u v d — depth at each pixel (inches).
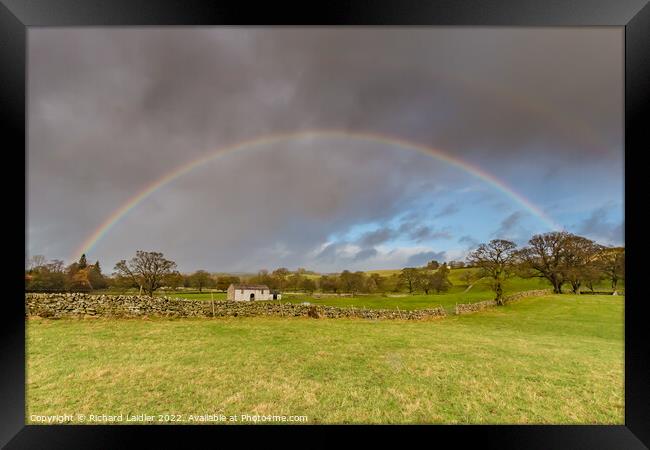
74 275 1555.1
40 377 388.2
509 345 651.5
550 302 1358.3
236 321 807.1
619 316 1094.4
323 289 2224.4
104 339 557.3
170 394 347.6
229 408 319.3
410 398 346.9
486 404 338.6
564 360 533.0
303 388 366.3
